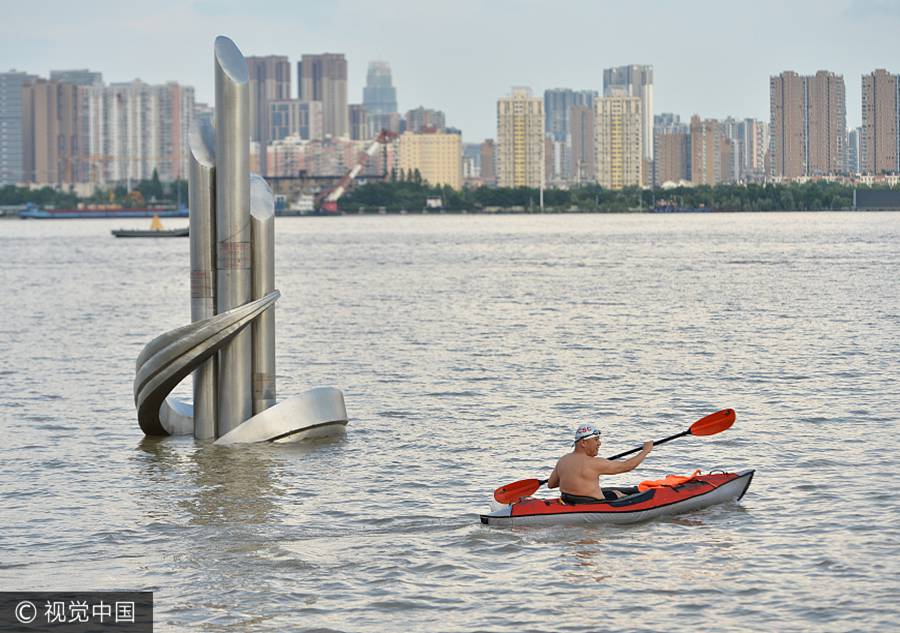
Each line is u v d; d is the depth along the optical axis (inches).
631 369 1505.9
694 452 1021.2
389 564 740.7
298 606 674.2
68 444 1105.4
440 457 1023.0
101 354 1790.1
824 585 690.2
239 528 820.6
